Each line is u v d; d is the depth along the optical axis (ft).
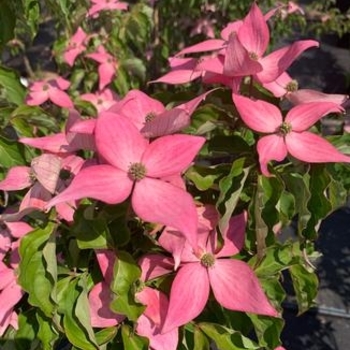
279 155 0.77
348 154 0.88
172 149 0.72
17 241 0.87
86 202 0.80
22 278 0.76
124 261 0.77
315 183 0.81
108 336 0.78
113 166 0.70
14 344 0.86
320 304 2.29
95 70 2.10
